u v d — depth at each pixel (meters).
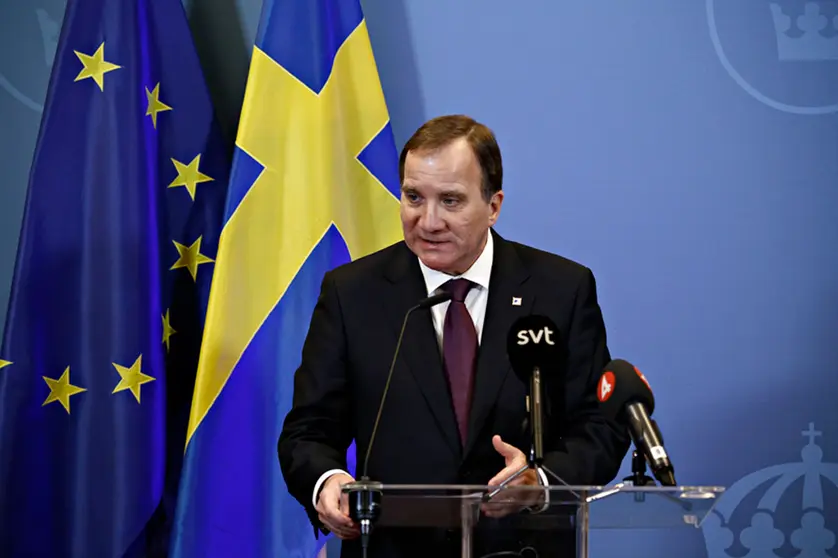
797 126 11.18
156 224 10.11
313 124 10.33
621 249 11.13
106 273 9.94
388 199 10.39
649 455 5.73
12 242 11.09
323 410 7.57
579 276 7.86
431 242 7.37
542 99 11.18
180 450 10.57
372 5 11.24
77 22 10.20
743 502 11.05
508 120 11.18
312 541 9.75
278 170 10.24
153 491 9.87
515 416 7.33
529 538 6.14
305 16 10.49
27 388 9.77
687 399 11.10
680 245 11.13
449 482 7.23
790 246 11.14
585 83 11.19
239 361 9.95
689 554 11.03
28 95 11.18
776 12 11.23
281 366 9.97
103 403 9.86
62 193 9.98
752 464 11.07
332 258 10.19
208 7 11.29
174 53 10.50
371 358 7.57
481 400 7.32
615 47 11.21
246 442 9.86
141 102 10.19
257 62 10.37
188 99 10.52
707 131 11.18
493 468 7.29
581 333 7.65
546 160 11.18
